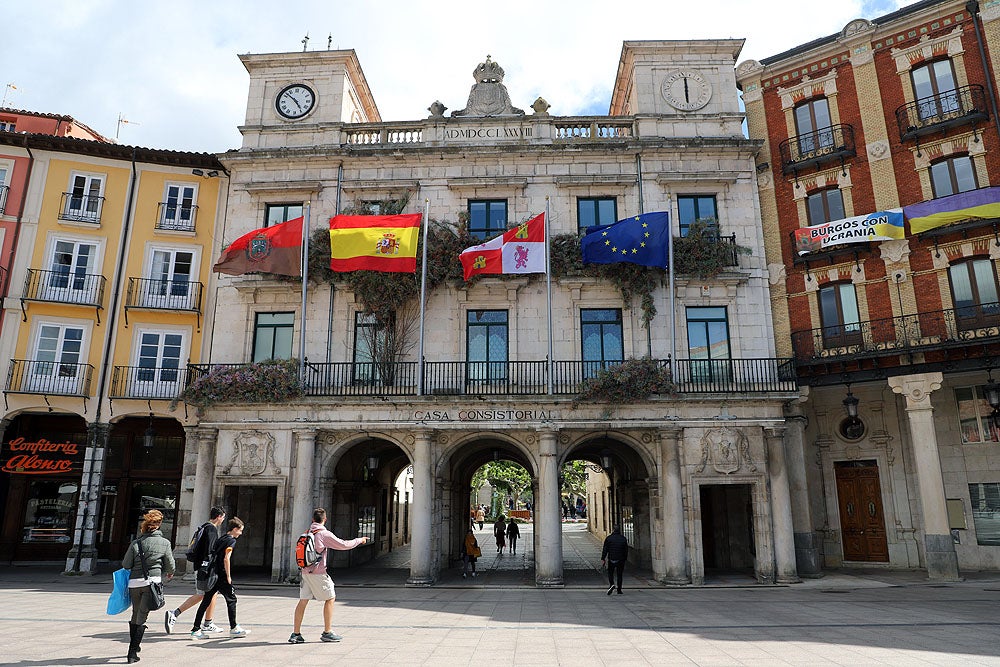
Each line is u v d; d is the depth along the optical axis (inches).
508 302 855.7
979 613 509.0
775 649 377.7
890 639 404.5
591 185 886.4
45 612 521.7
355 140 941.2
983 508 824.3
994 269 779.4
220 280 890.7
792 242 881.5
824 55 916.0
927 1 858.8
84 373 880.3
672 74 940.0
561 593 689.6
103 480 924.6
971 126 811.4
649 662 344.5
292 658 349.4
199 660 342.3
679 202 889.5
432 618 510.6
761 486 764.0
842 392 917.8
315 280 862.5
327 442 807.7
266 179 922.7
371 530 1096.8
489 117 920.3
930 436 755.4
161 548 350.9
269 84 962.7
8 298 879.1
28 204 916.0
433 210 893.8
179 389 888.3
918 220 796.6
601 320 855.7
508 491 2340.1
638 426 769.6
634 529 970.1
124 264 920.3
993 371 822.5
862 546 882.8
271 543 934.4
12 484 997.8
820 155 883.4
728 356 838.5
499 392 809.5
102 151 937.5
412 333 848.3
